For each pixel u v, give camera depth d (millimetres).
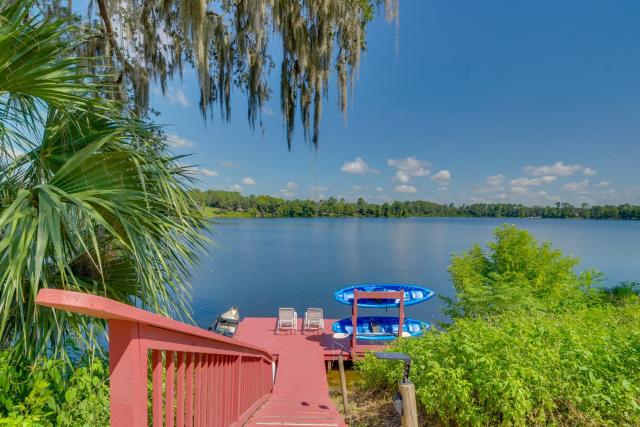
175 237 2561
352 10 5789
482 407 3258
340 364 5305
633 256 34469
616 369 3094
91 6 4664
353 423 4445
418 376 3965
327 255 33125
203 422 1704
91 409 1897
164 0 4914
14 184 2494
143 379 1011
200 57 4430
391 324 8930
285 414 3801
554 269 7934
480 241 47750
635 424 2697
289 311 9766
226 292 18859
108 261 2551
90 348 2160
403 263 28641
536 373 3037
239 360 2439
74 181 2174
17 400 1734
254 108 5895
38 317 2010
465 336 3785
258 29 4934
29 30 2094
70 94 2328
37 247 1654
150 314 1007
